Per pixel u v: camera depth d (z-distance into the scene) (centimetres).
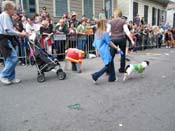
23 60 816
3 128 354
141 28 1431
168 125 361
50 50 891
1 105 443
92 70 747
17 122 373
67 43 955
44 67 594
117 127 355
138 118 386
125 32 648
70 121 376
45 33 872
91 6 1494
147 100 469
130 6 1766
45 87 555
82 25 1026
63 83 590
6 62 569
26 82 598
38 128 353
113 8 1719
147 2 2066
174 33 1727
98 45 578
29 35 605
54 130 347
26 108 429
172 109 423
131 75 652
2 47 557
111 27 646
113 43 630
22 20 847
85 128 352
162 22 2286
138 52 1299
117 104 447
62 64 847
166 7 2562
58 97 486
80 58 705
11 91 525
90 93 512
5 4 550
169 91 529
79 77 654
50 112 411
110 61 582
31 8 1129
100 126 358
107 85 574
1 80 579
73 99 474
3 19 544
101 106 437
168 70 759
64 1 1300
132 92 520
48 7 1217
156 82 605
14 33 558
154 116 393
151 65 852
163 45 1725
